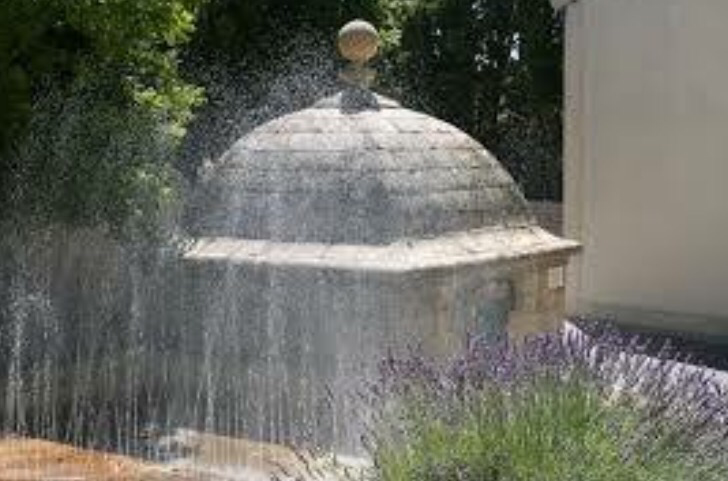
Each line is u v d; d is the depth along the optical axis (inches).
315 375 398.6
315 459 323.3
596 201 681.0
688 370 276.4
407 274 379.2
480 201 436.8
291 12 801.6
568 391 244.5
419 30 1042.1
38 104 473.7
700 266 629.9
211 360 422.0
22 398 421.4
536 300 450.6
